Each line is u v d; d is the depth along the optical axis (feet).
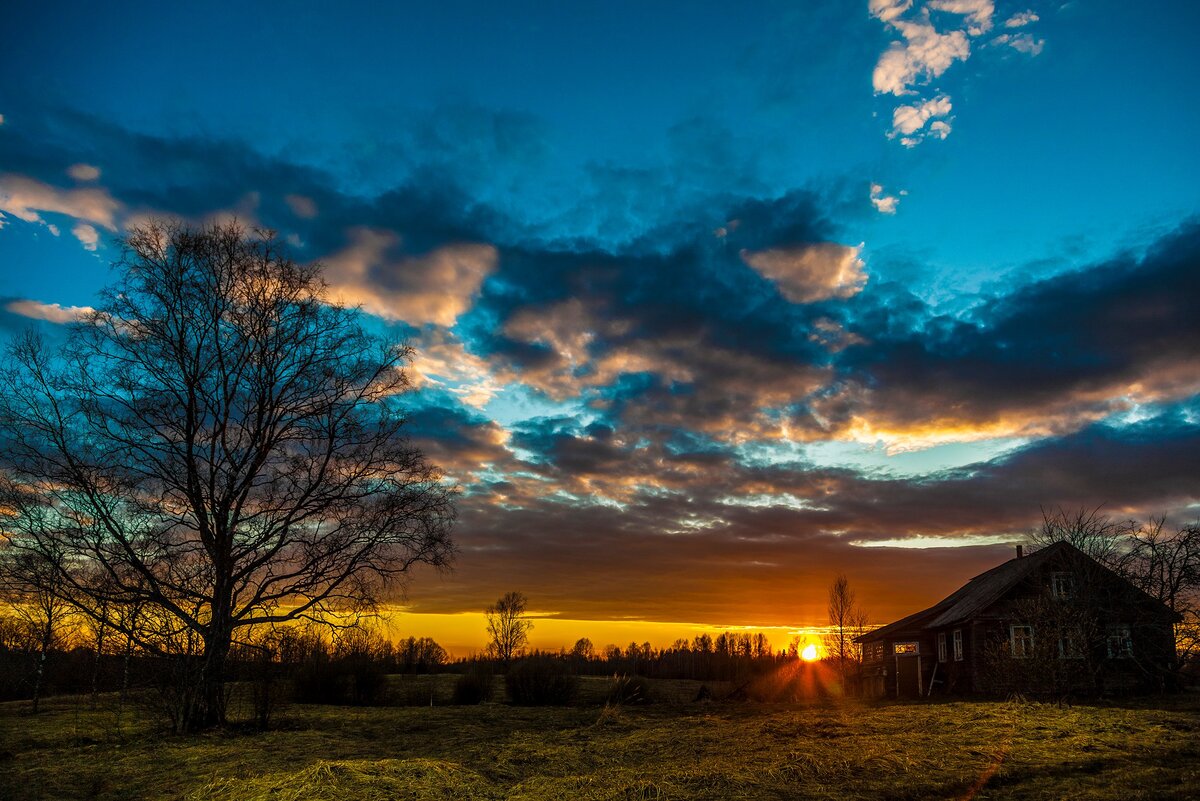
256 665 69.77
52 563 65.10
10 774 46.80
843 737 48.73
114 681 67.41
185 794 38.99
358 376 77.00
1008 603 107.04
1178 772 36.14
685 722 67.62
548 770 41.55
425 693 125.39
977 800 32.27
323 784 34.04
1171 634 91.91
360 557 74.79
